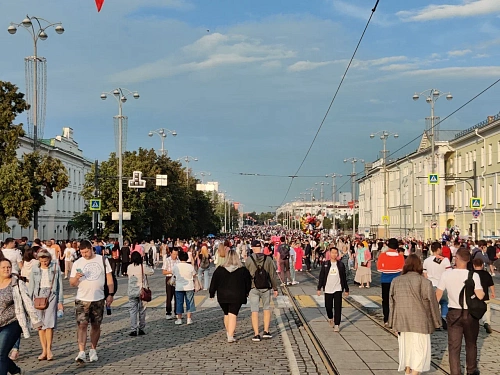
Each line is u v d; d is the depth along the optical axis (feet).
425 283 27.66
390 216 308.19
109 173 168.96
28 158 116.06
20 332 27.07
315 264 146.20
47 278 34.83
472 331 27.96
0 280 26.81
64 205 276.41
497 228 178.81
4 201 113.80
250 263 42.11
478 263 32.55
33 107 114.73
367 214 360.89
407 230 273.13
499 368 31.60
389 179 311.47
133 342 40.73
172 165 209.67
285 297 73.92
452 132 239.91
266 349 37.93
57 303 35.45
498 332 43.73
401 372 30.86
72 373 30.86
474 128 203.41
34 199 116.88
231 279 40.47
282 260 90.99
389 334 43.55
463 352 36.09
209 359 34.53
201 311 59.57
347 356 35.32
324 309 60.64
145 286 43.47
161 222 189.06
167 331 45.93
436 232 223.92
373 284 93.56
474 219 157.17
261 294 42.19
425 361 27.50
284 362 33.65
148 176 178.81
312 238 165.78
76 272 34.04
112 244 123.24
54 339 42.27
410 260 28.40
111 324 49.96
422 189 247.70
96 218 135.64
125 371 31.22
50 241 95.35
